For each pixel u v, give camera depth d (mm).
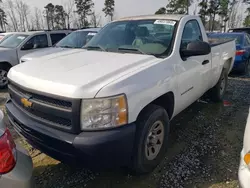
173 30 3283
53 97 2207
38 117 2396
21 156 1888
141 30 3494
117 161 2230
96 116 2105
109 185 2629
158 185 2619
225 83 5383
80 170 2898
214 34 8836
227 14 33875
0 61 7129
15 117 2609
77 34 7465
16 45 7742
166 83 2754
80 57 3061
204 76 3914
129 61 2730
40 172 2869
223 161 3043
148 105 2650
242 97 5711
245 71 8664
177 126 4090
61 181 2711
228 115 4562
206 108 4938
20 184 1725
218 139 3619
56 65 2732
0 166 1635
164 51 3064
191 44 3121
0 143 1681
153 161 2783
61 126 2213
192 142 3533
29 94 2461
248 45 8664
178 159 3090
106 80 2250
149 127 2541
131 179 2719
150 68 2605
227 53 5016
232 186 2584
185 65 3199
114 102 2127
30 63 2979
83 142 2057
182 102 3289
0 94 6680
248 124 2061
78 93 2094
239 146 3398
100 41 3697
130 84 2293
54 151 2279
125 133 2170
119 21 3900
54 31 8781
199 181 2676
